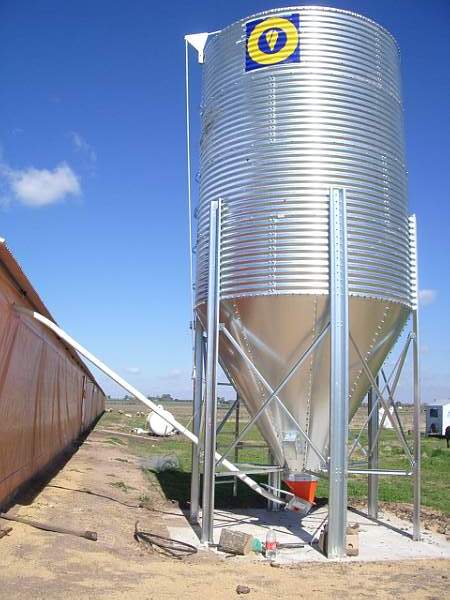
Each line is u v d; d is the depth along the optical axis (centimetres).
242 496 1598
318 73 1084
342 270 1012
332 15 1112
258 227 1053
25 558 792
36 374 1366
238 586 777
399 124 1172
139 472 2069
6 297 995
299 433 1097
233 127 1130
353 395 1130
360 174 1066
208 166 1179
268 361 1073
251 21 1144
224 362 1174
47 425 1625
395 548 1079
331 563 952
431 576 897
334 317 999
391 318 1080
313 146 1056
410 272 1143
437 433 5209
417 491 1138
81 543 899
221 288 1084
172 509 1402
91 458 2303
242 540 984
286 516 1343
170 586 766
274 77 1098
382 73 1143
